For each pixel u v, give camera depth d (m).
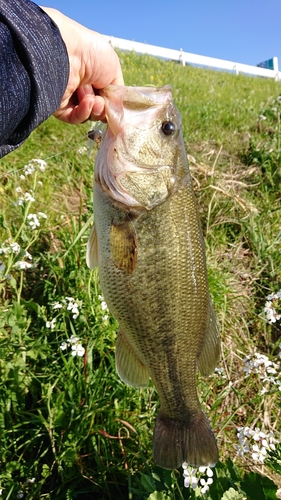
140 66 1.84
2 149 0.26
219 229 0.78
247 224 0.77
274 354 0.63
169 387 0.38
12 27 0.24
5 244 0.56
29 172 0.63
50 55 0.26
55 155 0.82
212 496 0.37
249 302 0.69
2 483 0.42
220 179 0.86
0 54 0.23
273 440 0.40
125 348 0.38
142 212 0.35
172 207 0.36
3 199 0.72
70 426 0.45
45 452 0.43
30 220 0.61
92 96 0.35
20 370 0.48
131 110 0.35
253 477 0.37
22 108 0.24
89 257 0.37
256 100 1.57
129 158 0.35
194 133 1.06
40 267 0.64
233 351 0.61
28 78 0.24
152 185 0.35
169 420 0.39
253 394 0.56
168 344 0.37
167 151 0.36
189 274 0.37
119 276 0.35
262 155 0.94
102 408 0.45
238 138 1.08
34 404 0.48
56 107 0.27
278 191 0.88
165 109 0.36
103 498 0.43
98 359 0.53
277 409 0.55
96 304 0.55
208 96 1.51
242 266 0.74
